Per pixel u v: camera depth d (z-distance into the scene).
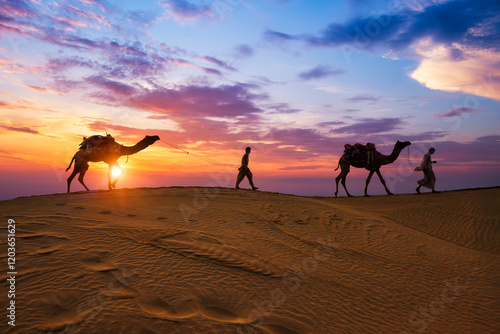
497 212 16.33
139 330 5.05
